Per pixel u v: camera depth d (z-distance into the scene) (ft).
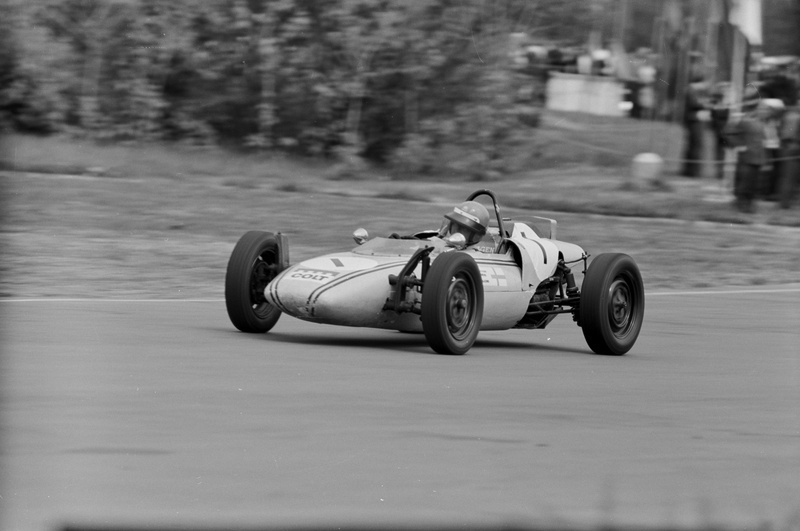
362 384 64.44
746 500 42.45
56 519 36.78
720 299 129.29
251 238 85.66
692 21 221.05
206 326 88.99
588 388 68.03
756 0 217.15
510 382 68.64
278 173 237.86
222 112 256.93
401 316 81.35
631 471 46.34
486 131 246.47
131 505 38.55
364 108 260.83
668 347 91.61
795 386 72.38
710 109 216.74
